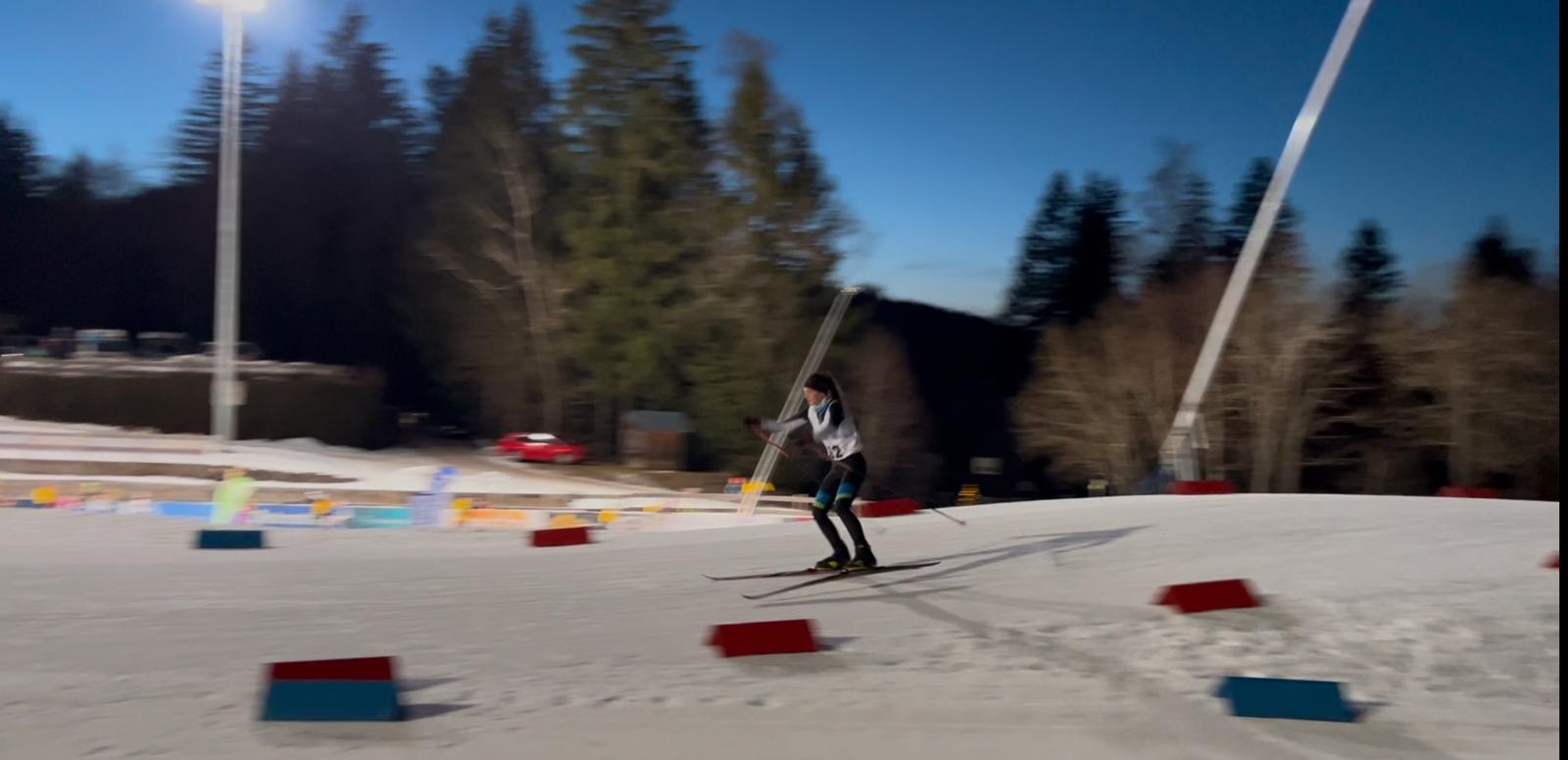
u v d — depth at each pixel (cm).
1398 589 705
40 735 475
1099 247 5897
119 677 574
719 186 4178
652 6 4441
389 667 523
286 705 496
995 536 999
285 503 2289
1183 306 3575
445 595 805
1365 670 562
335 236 5978
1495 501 1151
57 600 782
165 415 3472
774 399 4075
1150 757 454
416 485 2909
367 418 3956
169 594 809
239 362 4012
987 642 630
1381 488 3459
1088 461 3659
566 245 4622
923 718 502
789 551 973
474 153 4659
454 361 4844
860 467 816
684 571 895
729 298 4075
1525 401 3175
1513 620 628
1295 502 1158
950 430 5434
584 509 2459
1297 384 3300
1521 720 492
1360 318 3503
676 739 473
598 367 4497
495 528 1859
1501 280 3225
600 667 594
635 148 4334
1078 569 824
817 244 4088
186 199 6109
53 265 5944
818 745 467
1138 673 569
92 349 4156
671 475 3888
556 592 812
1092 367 3666
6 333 5294
